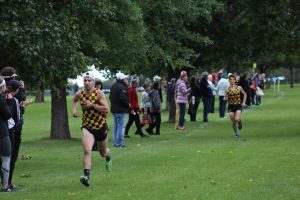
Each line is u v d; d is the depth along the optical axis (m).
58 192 18.48
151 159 25.95
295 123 44.41
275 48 47.25
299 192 17.52
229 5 46.16
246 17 45.78
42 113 66.81
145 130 41.44
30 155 29.06
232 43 47.28
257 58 49.41
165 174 21.55
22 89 20.06
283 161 24.06
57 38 23.58
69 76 25.77
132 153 28.52
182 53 43.97
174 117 51.22
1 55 23.19
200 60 50.69
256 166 22.88
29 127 49.75
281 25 42.78
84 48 34.12
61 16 24.81
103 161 25.81
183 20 43.97
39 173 22.80
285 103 71.44
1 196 17.98
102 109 19.66
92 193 18.14
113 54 35.59
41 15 23.62
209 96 49.03
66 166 24.86
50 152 30.42
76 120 56.00
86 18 30.05
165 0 39.69
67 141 36.69
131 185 19.41
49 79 25.02
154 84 39.59
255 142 32.03
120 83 31.84
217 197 17.03
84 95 19.86
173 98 51.12
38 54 22.94
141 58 38.81
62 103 38.09
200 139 35.03
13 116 19.09
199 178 20.42
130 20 34.78
